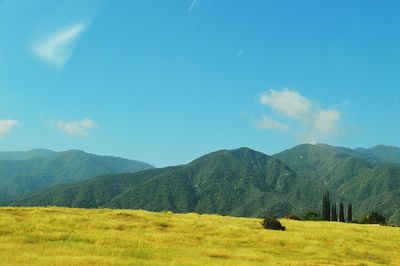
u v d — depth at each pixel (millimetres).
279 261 41094
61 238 43250
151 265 33469
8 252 34750
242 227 62750
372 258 50188
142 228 53969
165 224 57938
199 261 36969
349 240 59906
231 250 45531
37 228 46719
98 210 69312
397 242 63031
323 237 59406
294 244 53344
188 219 65438
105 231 49094
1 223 46781
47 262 31500
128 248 41531
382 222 147000
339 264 42656
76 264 31516
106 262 32969
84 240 43469
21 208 63375
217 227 58531
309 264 40719
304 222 83750
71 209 67812
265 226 65875
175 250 42281
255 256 42562
